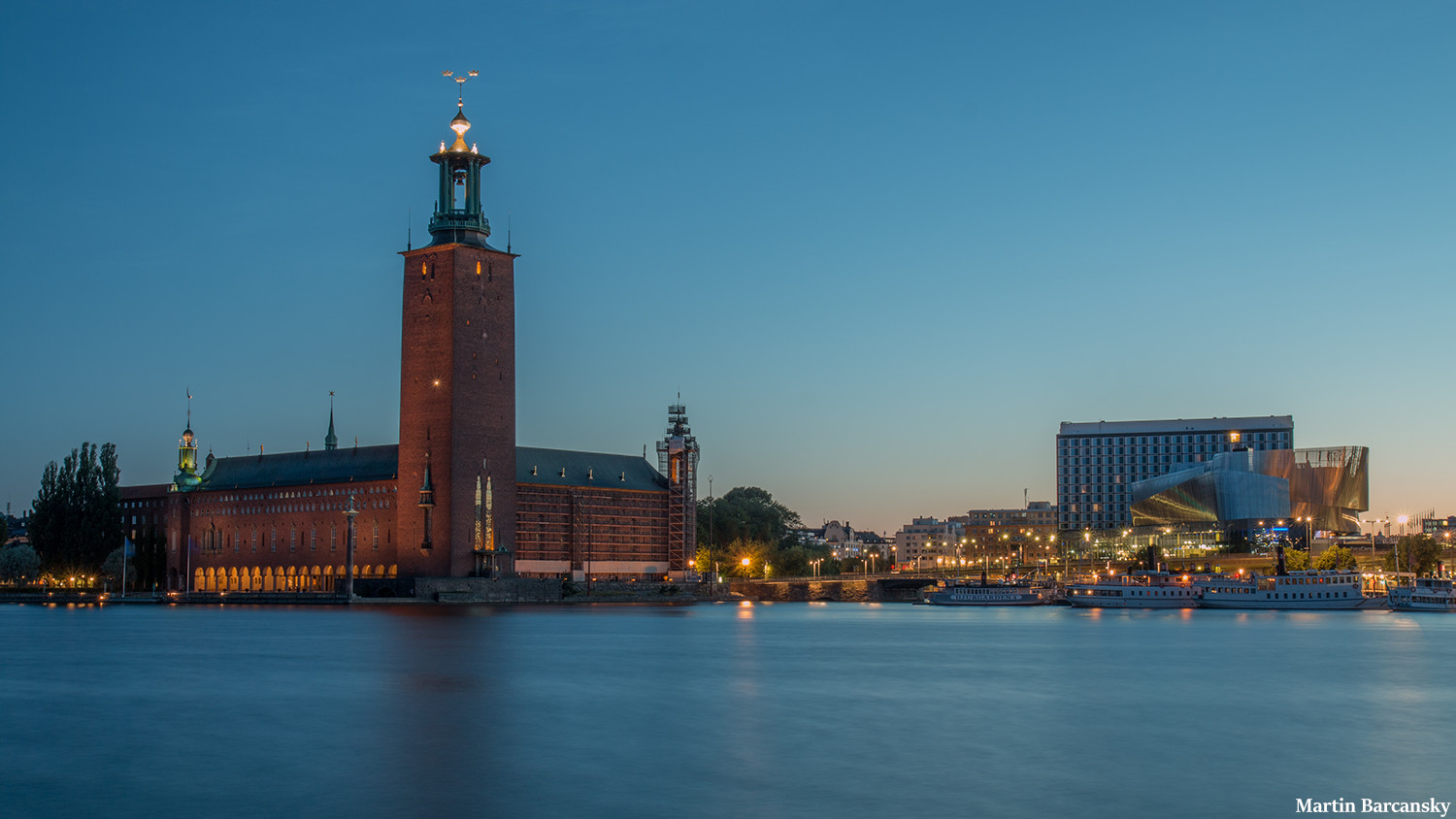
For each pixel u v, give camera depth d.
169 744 75.44
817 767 69.31
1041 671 118.69
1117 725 83.81
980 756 72.38
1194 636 169.25
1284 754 73.50
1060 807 60.72
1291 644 151.50
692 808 60.19
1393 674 114.44
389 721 84.19
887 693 100.12
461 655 131.88
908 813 59.41
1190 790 64.19
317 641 151.00
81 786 64.75
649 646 146.50
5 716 86.38
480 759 71.12
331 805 60.88
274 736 78.50
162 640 152.12
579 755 72.31
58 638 157.75
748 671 117.44
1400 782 66.19
